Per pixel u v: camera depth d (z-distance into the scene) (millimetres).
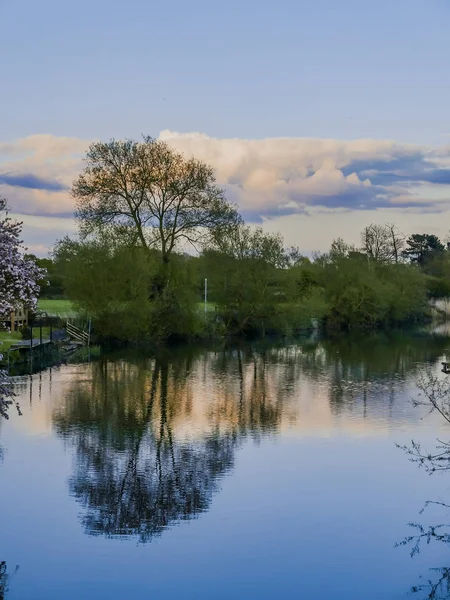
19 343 48906
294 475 23688
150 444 27547
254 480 23078
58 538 18438
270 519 19812
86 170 58750
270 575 16484
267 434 29219
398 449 26734
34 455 25703
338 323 81000
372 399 37125
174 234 60594
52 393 37938
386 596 15492
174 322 61094
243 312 68000
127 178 58906
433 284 99000
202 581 16172
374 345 65312
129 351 56781
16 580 16094
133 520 19609
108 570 16656
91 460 25188
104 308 58031
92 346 56969
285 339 69500
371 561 17203
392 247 103688
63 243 59281
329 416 32750
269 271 67688
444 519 19781
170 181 59062
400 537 18594
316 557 17328
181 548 17891
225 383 42562
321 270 82625
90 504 20750
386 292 81938
